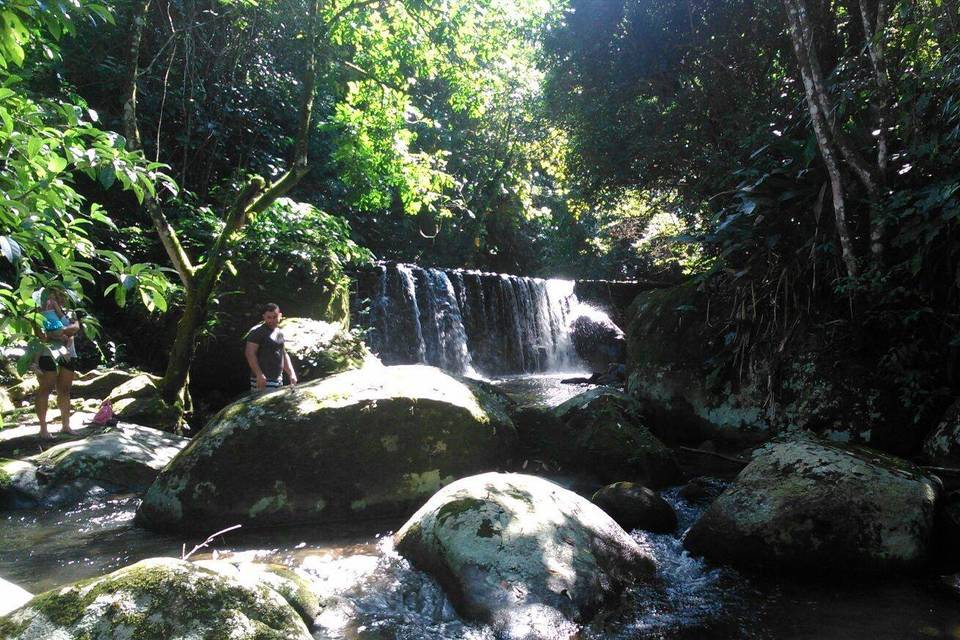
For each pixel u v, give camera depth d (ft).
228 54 44.37
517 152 65.36
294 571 11.93
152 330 30.78
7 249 5.97
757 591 11.66
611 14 38.14
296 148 26.91
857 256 21.50
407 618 10.52
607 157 41.06
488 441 17.61
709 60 35.94
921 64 21.97
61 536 14.99
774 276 23.24
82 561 13.35
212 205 41.29
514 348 48.88
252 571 11.19
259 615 8.15
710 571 12.63
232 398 29.45
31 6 7.64
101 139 7.57
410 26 32.81
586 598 10.68
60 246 7.29
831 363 21.04
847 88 21.95
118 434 20.66
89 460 18.66
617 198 49.03
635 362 26.66
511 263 73.20
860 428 19.92
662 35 37.76
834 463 13.55
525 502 12.26
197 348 29.04
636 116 39.22
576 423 20.27
